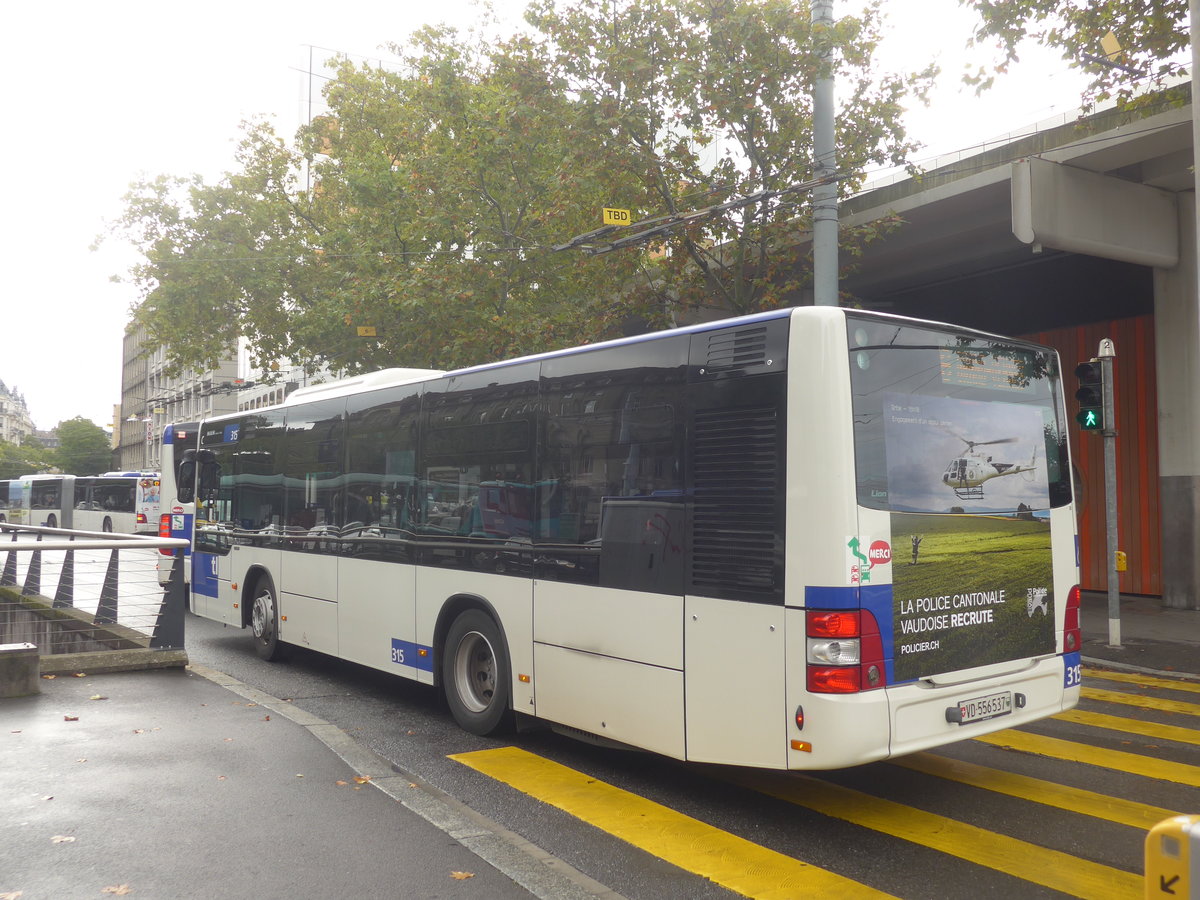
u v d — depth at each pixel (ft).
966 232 52.49
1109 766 21.12
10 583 40.29
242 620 35.96
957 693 16.97
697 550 17.57
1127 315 56.95
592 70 49.37
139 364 353.72
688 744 17.53
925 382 17.48
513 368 22.93
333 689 29.63
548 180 57.52
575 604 20.33
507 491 22.71
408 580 26.18
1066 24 38.34
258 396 185.98
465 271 62.69
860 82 48.83
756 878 14.69
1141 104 38.86
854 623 15.62
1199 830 6.54
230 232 84.79
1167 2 36.19
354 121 83.61
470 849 15.33
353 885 13.83
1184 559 47.62
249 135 85.76
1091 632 41.29
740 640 16.67
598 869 15.02
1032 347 19.81
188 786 18.24
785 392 16.37
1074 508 20.25
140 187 83.46
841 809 18.10
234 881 13.88
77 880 13.78
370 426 28.55
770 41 46.44
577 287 61.98
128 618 31.96
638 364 19.29
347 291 68.64
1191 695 29.81
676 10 47.85
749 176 50.08
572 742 23.15
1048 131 45.83
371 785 18.63
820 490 15.81
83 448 399.85
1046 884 14.49
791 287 52.03
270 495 34.47
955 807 18.22
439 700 27.32
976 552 17.75
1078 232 44.19
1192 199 47.32
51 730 22.15
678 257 53.42
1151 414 53.21
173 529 56.39
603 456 19.94
